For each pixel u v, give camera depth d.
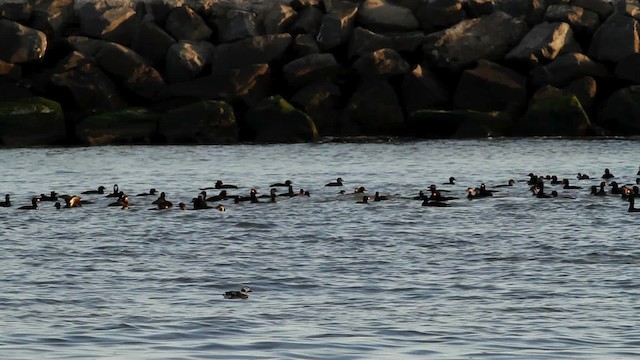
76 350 23.83
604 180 56.97
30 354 23.45
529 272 32.69
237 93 75.75
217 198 50.00
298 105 76.44
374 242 38.22
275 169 62.56
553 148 70.25
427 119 75.56
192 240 39.03
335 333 25.50
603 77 76.44
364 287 30.72
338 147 72.44
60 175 60.69
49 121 74.06
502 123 75.69
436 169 61.91
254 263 34.41
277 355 23.47
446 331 25.72
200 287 30.86
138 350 23.84
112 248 37.38
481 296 29.50
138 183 57.31
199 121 74.38
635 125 74.94
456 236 39.34
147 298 29.34
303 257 35.41
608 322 26.58
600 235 39.22
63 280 31.78
